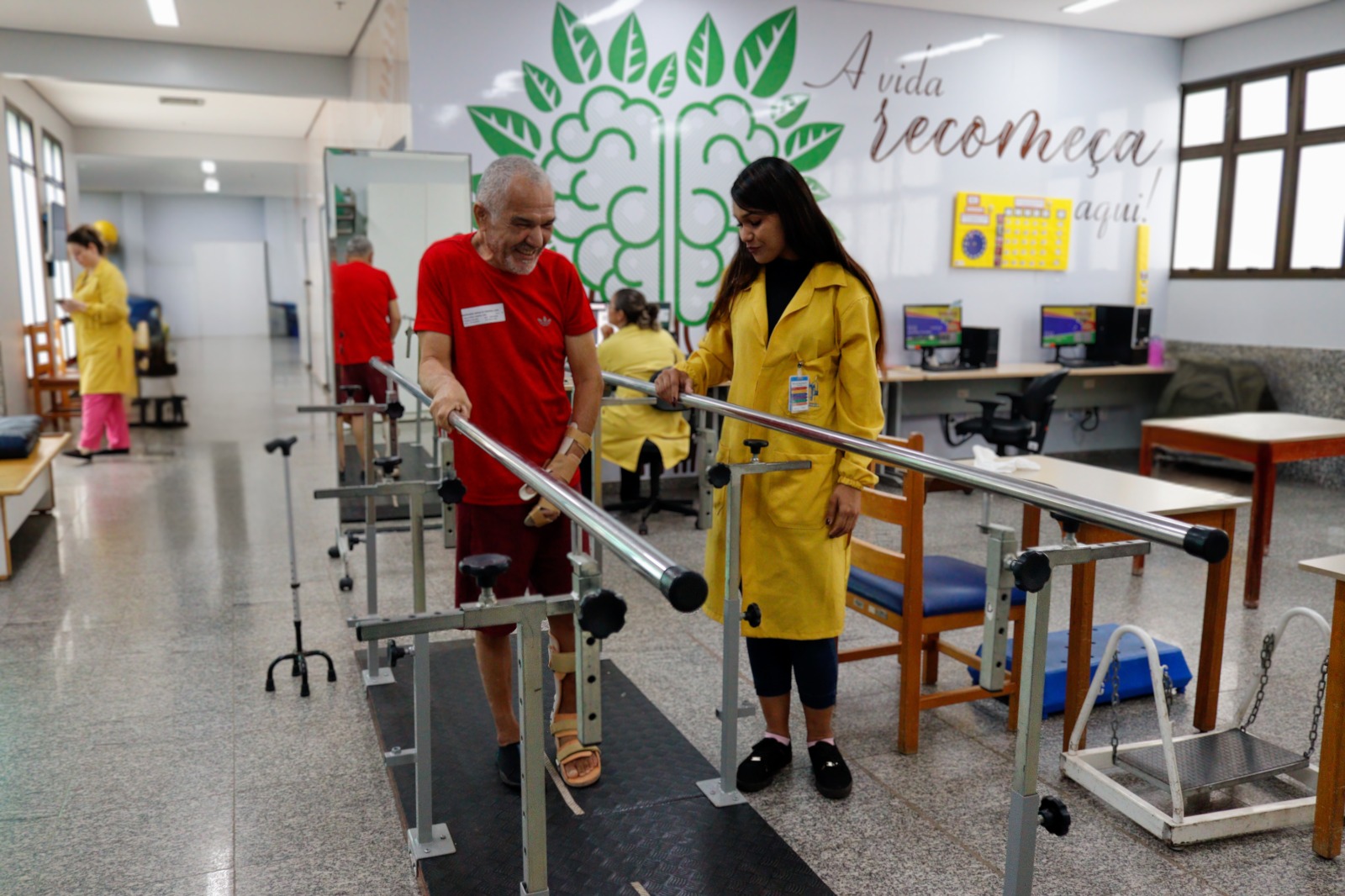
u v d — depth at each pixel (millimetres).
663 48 6230
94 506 5820
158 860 2236
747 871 2068
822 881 2049
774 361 2291
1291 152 7164
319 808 2469
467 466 2223
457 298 2195
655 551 1086
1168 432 4852
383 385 5207
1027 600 1409
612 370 5426
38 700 3115
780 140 6621
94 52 7887
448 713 2826
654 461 5496
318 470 6961
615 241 6301
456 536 2379
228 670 3363
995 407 6578
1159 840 2320
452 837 2174
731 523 2273
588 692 1324
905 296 7203
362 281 5141
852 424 2275
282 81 8414
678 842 2174
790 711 3016
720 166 6488
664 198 6379
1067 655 3078
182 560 4703
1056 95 7457
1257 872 2191
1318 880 2166
